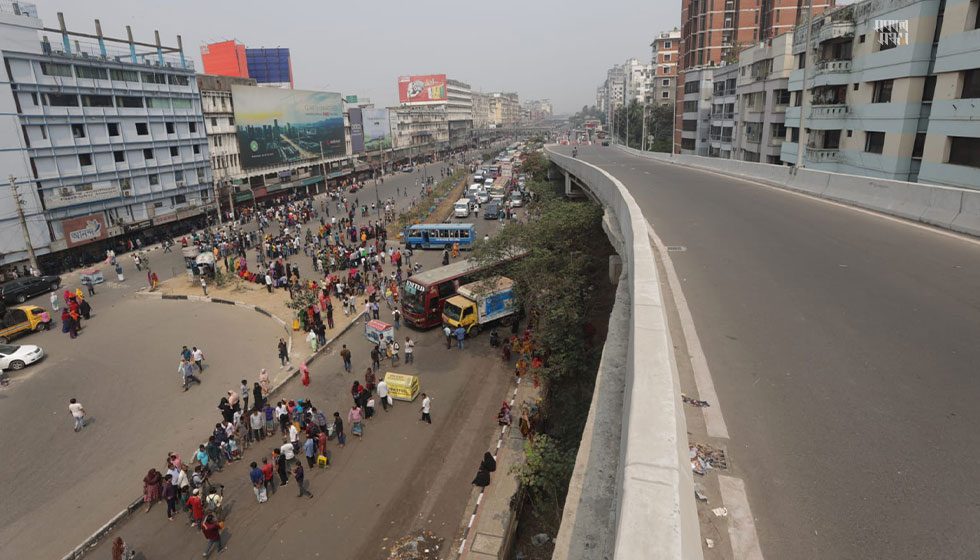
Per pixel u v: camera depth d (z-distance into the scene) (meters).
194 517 16.66
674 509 2.62
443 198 79.56
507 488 18.12
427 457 20.06
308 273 42.44
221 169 63.22
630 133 123.31
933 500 4.11
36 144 41.56
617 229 16.89
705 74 71.38
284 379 25.38
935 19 26.33
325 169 86.56
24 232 39.84
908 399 5.57
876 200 17.06
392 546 16.08
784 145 42.38
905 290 8.99
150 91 51.50
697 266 11.06
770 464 4.62
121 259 47.41
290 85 89.50
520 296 28.53
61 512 17.00
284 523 16.89
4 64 39.03
